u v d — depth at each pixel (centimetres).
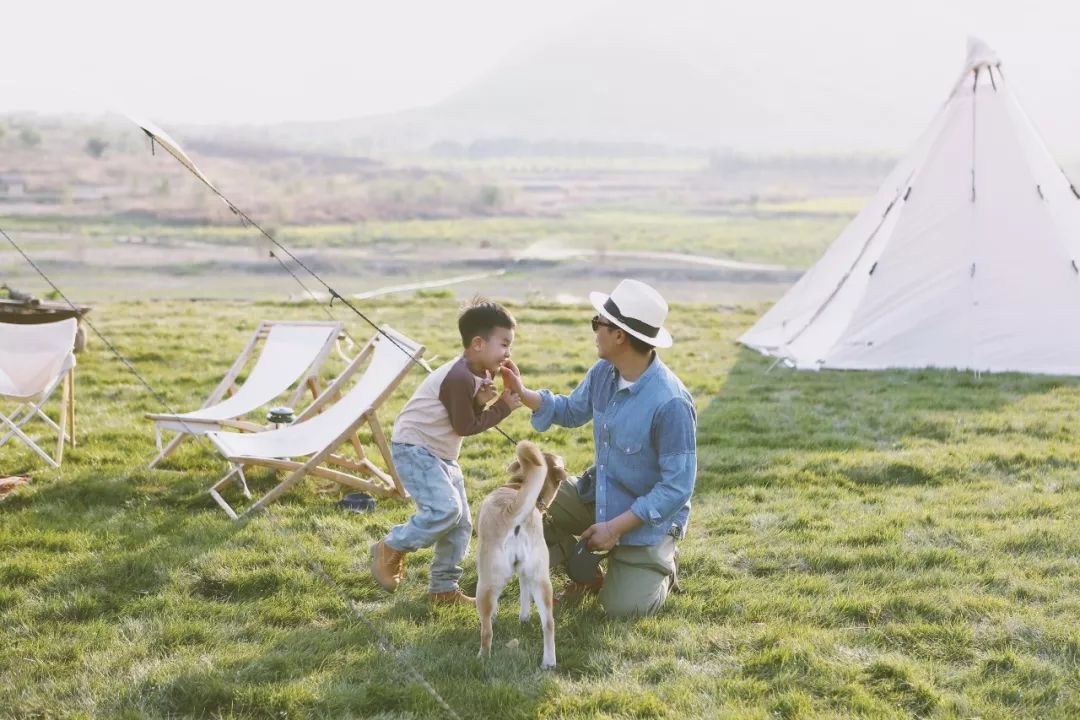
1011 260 1095
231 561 515
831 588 492
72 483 641
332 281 3497
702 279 3641
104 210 5703
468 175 10019
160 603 462
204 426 632
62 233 4850
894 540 561
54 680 388
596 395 471
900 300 1118
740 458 738
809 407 923
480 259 4497
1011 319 1087
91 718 360
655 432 446
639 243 5819
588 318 1548
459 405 461
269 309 1584
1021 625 444
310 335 719
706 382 1045
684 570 518
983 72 1152
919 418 868
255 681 388
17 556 514
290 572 500
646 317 438
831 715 365
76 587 479
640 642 426
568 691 385
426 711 370
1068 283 1082
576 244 5616
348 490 644
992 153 1119
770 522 596
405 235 6134
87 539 542
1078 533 569
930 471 702
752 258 4884
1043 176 1121
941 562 530
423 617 462
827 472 705
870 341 1113
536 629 443
